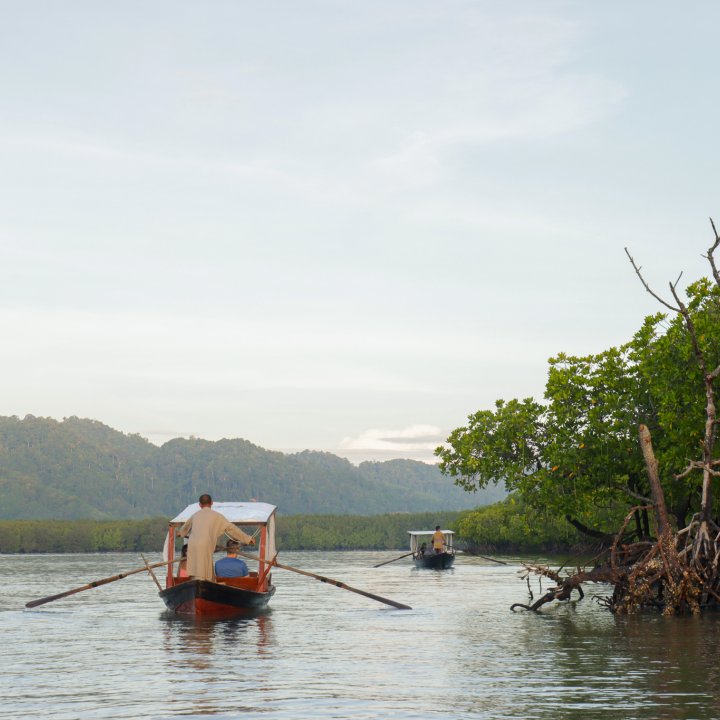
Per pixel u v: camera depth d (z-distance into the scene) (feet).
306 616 76.48
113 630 65.10
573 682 41.37
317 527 584.81
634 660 48.29
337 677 43.06
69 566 225.97
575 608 84.33
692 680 41.65
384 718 33.63
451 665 47.03
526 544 308.40
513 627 66.39
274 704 36.32
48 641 58.75
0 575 166.81
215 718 33.65
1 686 40.96
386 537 593.83
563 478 105.19
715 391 83.82
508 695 38.22
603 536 114.62
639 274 71.10
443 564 188.65
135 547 527.40
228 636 60.95
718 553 72.74
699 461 78.74
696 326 84.48
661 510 76.23
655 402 96.68
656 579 74.33
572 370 105.70
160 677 43.27
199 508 75.82
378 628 66.13
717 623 67.05
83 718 33.71
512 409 116.16
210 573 70.64
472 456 116.57
